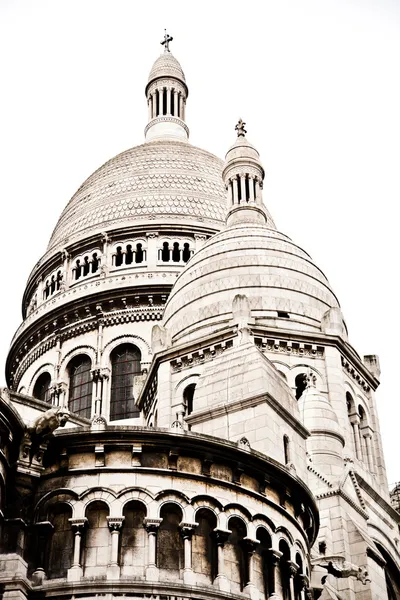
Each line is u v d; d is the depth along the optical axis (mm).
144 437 35000
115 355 70938
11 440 33688
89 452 34781
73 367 71938
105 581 32031
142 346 69938
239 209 67250
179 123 99625
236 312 55406
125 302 71625
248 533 35000
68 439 34844
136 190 80688
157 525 33438
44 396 72500
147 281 72062
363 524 47500
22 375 75875
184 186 81375
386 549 51188
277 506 36844
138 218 77125
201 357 55406
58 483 34250
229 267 59500
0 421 33031
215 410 42312
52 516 33875
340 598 42875
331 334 56469
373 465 56531
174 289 62125
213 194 81500
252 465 36562
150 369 58188
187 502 34312
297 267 60188
